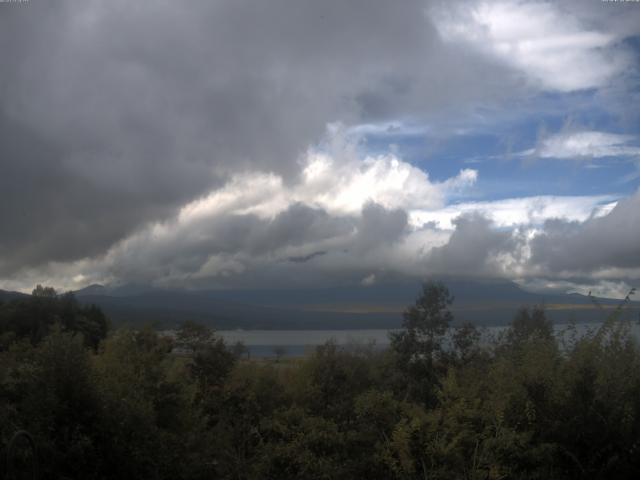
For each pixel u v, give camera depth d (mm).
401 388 17797
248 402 15117
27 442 7891
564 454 8695
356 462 9539
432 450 8914
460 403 9586
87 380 9102
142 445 9242
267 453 10492
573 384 9000
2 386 9148
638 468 8500
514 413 9203
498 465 8461
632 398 8953
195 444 11148
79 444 8305
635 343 10000
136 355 12641
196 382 14391
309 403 15164
